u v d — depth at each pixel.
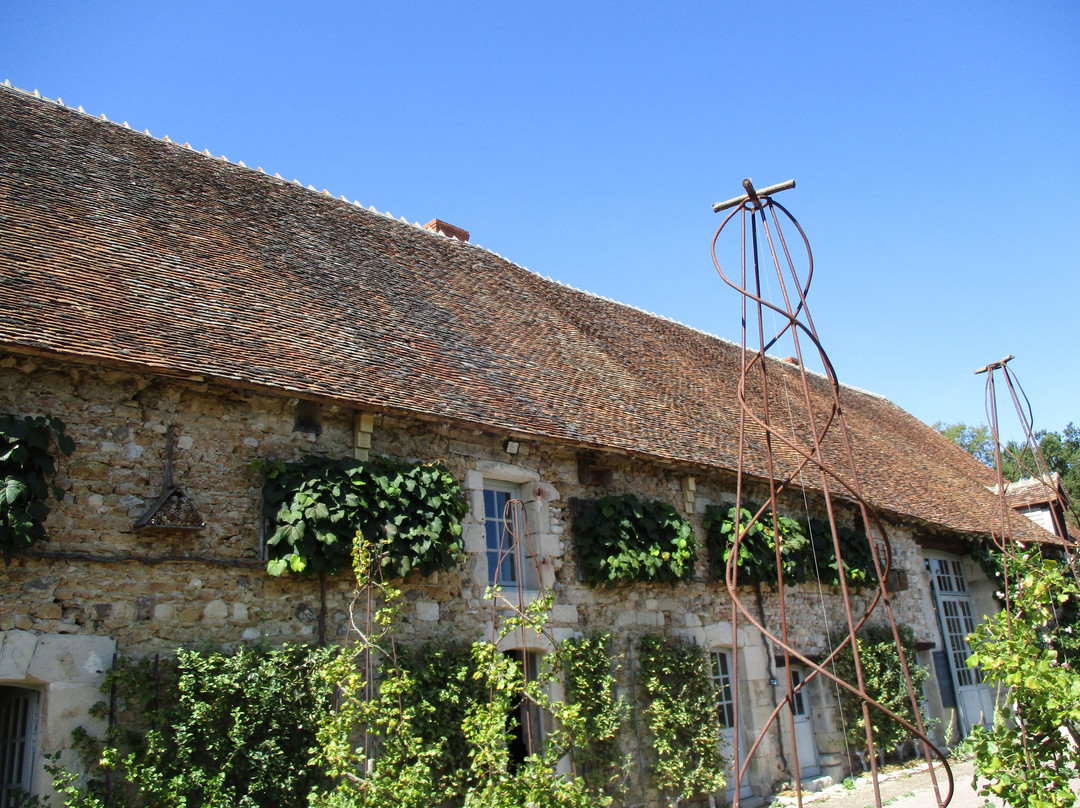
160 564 6.65
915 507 15.07
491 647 6.50
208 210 10.29
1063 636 12.31
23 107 10.17
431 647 7.87
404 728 5.99
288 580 7.27
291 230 11.06
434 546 7.79
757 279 4.75
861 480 14.59
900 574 14.23
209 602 6.81
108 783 5.87
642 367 13.74
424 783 5.78
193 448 7.11
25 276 6.92
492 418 8.79
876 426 20.08
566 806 5.94
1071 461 29.75
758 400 15.91
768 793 10.65
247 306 8.43
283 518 7.08
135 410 6.90
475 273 13.51
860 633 12.98
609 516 9.84
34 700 6.15
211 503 7.06
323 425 7.97
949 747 13.88
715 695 10.23
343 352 8.50
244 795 6.19
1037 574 7.32
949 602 15.91
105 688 6.09
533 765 6.07
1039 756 5.98
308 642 7.20
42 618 6.03
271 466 7.34
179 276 8.31
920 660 14.38
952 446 23.39
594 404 10.81
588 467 10.05
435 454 8.65
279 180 12.43
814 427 4.32
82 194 8.97
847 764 11.80
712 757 9.81
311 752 6.18
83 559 6.29
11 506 5.81
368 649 6.43
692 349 17.03
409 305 10.79
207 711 6.18
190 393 7.24
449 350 10.02
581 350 12.75
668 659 9.87
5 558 5.80
